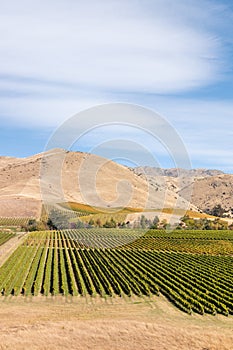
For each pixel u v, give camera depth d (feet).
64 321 126.52
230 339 118.21
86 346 105.19
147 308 160.45
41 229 368.68
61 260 252.83
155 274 224.12
